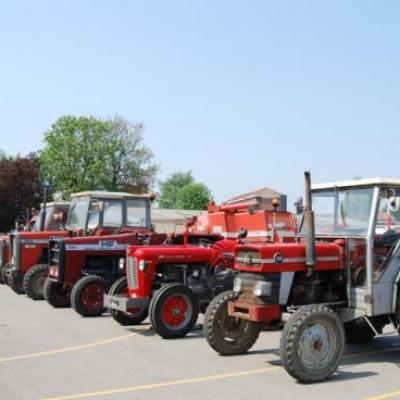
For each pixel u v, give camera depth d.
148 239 12.80
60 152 56.94
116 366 7.69
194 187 89.31
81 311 12.02
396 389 6.64
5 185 44.22
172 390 6.56
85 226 14.62
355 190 7.82
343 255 7.67
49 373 7.30
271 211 15.20
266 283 7.24
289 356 6.73
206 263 10.62
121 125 59.94
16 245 15.75
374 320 8.09
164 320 9.63
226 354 8.29
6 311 12.95
